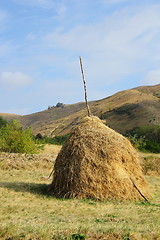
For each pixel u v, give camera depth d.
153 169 18.64
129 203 9.91
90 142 10.87
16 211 8.05
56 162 11.34
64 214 8.00
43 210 8.35
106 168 10.38
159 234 6.38
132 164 11.05
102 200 10.02
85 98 12.79
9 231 6.03
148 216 8.14
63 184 10.62
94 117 12.20
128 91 131.62
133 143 32.28
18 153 22.62
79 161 10.55
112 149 10.75
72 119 124.19
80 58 12.84
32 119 158.75
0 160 18.59
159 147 33.41
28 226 6.41
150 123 74.50
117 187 10.30
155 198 11.05
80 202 9.64
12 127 25.22
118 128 78.19
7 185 11.95
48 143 40.31
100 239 5.91
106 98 141.50
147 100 100.75
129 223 7.21
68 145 11.16
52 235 5.95
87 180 10.29
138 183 10.86
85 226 6.61
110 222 7.21
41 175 15.90
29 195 10.40
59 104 182.50
